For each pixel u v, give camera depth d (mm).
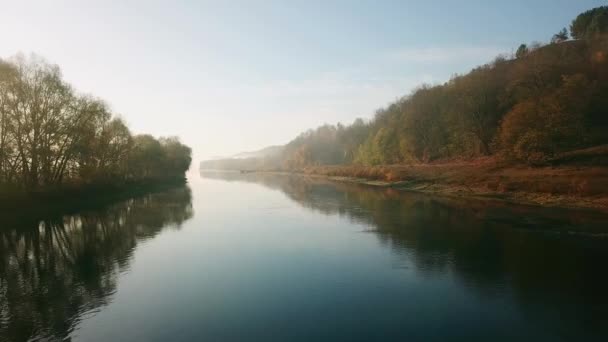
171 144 116812
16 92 42344
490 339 13359
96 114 53656
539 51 100812
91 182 58125
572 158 52781
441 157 96688
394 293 17875
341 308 16344
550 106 54500
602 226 29703
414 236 29234
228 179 149250
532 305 16125
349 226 34375
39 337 14086
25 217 40469
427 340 13383
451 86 105250
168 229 35250
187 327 14797
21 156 43969
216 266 22938
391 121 120875
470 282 19000
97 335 14219
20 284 20062
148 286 19578
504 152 61812
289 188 85375
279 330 14414
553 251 23688
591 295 17016
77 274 21734
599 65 75938
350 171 114250
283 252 25812
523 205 41812
